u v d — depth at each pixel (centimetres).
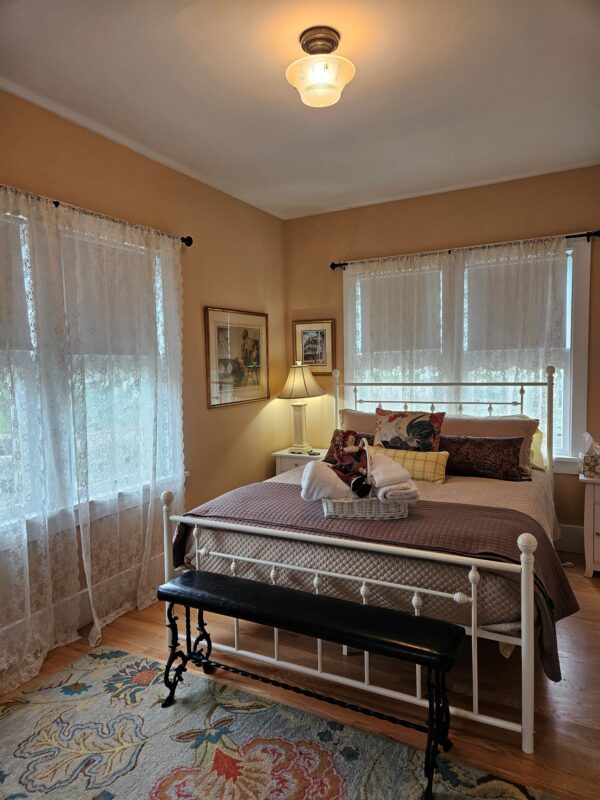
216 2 175
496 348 363
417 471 296
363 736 184
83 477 252
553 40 200
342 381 428
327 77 192
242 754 177
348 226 416
